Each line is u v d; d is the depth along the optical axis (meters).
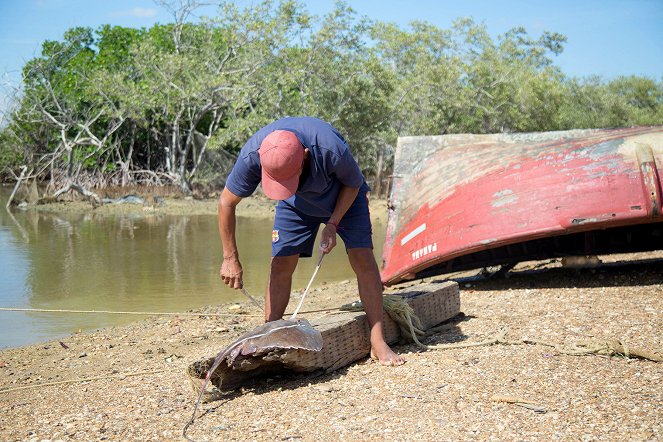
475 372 4.81
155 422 4.34
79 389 5.43
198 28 38.47
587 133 8.57
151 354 6.68
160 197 29.86
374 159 37.03
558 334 5.75
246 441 3.90
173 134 35.03
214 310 8.84
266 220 21.45
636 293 7.14
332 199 5.09
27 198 30.91
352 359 5.27
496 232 7.64
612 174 7.36
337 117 32.16
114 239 16.77
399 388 4.59
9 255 13.95
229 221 5.16
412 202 8.95
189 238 16.95
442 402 4.28
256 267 12.23
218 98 33.41
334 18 31.66
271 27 30.55
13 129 37.34
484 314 6.76
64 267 12.46
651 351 5.12
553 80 47.22
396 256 8.72
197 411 4.48
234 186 5.01
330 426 4.03
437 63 38.78
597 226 7.24
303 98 31.50
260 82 31.64
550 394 4.29
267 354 4.64
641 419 3.81
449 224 8.12
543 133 8.84
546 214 7.46
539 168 7.88
